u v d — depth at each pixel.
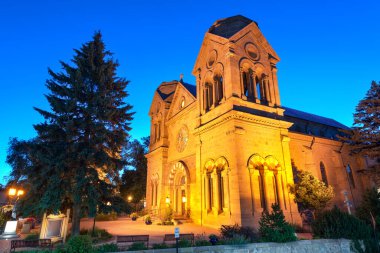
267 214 14.92
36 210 15.81
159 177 35.34
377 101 28.39
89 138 18.38
